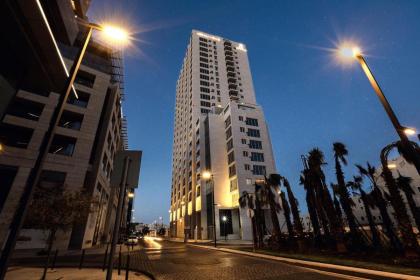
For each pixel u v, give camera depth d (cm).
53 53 720
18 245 2188
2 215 2105
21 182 2312
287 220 2147
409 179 1684
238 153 5466
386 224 1522
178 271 1126
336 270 1003
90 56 3672
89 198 1227
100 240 3728
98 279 891
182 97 10350
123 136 6019
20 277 927
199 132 6994
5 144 2539
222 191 5547
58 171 2670
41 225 997
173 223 9419
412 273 829
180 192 8506
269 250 2103
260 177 5353
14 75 725
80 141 2936
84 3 911
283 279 888
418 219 1278
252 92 8925
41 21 617
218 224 5203
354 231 1541
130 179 475
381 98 1010
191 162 7606
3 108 691
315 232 1917
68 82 637
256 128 5962
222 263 1380
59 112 585
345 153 1623
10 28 628
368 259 1227
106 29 783
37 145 2614
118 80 4431
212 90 8394
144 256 1848
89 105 3200
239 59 9512
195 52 8938
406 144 916
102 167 3400
